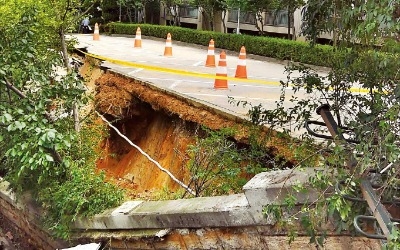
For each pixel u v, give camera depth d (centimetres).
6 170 785
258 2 1862
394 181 300
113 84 1016
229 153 598
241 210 419
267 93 1001
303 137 529
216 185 571
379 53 332
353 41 358
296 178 384
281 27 2105
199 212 450
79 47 1630
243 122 661
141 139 961
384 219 288
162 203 521
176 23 2841
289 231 368
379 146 300
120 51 1795
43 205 627
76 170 593
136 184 870
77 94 632
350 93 473
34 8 641
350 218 324
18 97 591
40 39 712
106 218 544
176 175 767
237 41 1970
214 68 1423
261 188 399
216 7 2312
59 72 833
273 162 568
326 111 441
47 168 562
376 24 284
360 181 311
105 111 948
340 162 327
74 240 593
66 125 639
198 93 949
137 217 511
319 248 375
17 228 760
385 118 319
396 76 331
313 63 911
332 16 352
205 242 464
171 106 845
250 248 429
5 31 596
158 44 2305
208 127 736
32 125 539
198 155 618
